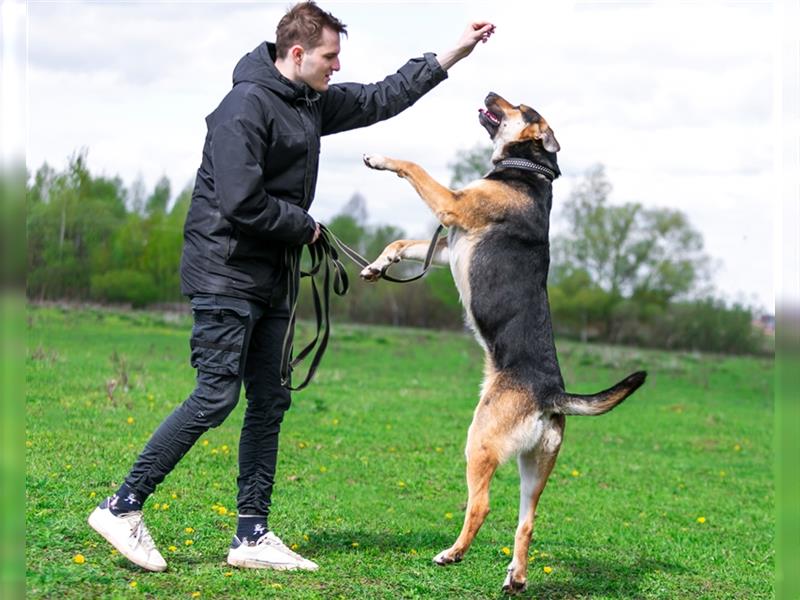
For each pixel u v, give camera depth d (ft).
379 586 14.37
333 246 16.53
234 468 23.57
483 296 15.92
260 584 13.66
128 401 31.50
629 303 120.98
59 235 78.07
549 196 17.22
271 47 14.73
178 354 51.60
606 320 124.36
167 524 16.96
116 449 23.53
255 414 15.07
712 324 112.98
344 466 27.35
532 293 15.99
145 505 18.42
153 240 87.97
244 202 13.37
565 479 29.99
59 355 41.37
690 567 18.92
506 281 15.89
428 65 16.65
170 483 20.89
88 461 21.67
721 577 18.17
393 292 118.42
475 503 15.33
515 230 16.30
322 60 14.21
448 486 26.32
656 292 124.67
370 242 130.52
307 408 37.47
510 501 25.21
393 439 32.78
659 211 127.13
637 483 30.50
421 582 14.78
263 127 13.79
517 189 16.81
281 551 14.83
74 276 80.84
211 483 21.54
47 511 16.25
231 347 14.05
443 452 31.40
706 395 62.13
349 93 15.88
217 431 28.58
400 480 26.27
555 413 15.46
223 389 14.05
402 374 57.41
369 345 78.02
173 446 13.88
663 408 52.19
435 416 39.52
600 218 128.26
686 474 33.32
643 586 16.56
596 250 126.93
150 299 87.04
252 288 14.15
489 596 14.71
